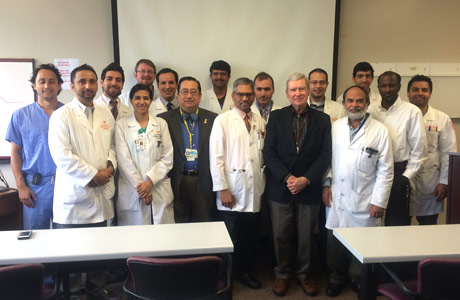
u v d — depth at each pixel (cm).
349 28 338
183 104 248
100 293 231
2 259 131
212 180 246
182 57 317
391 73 251
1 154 312
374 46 343
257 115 258
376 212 222
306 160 235
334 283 246
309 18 321
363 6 337
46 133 244
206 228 169
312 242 246
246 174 242
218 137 241
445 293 129
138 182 224
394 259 137
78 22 314
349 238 156
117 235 159
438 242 152
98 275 242
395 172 247
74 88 220
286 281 247
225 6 315
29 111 247
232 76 323
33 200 246
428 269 127
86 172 204
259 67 323
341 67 342
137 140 230
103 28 317
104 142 223
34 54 311
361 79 291
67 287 150
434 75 351
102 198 219
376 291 147
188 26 314
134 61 312
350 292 247
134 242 150
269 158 237
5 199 262
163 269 126
